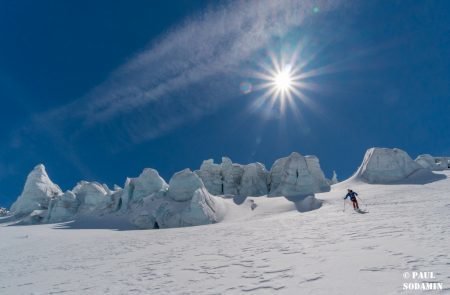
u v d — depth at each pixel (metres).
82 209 57.50
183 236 18.38
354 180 44.41
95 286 7.12
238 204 39.97
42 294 6.91
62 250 16.72
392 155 43.44
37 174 67.75
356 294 4.17
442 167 53.22
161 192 45.22
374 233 9.00
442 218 10.31
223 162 60.41
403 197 25.33
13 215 62.88
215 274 6.80
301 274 5.69
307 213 26.05
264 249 9.23
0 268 12.16
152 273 7.88
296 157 46.16
